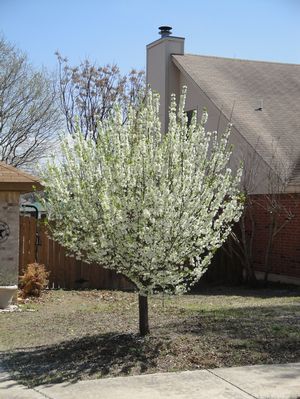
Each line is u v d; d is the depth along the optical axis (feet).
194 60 71.51
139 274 24.38
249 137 56.95
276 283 51.78
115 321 31.24
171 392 19.74
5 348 26.45
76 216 24.32
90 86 115.55
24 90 121.80
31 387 20.42
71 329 29.76
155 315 33.24
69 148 25.21
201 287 50.96
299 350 24.57
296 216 50.06
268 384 20.48
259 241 53.78
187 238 24.16
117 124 24.97
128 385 20.44
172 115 25.30
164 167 23.71
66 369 22.48
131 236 23.38
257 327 28.53
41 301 40.98
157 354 23.89
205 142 25.63
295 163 53.78
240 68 72.49
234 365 22.79
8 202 39.68
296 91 69.97
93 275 48.67
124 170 23.70
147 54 75.82
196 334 26.86
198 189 24.47
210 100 63.00
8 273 39.32
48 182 25.40
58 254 47.85
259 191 53.93
